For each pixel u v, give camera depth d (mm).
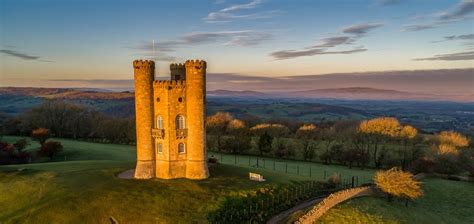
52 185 61875
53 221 50656
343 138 137625
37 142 133750
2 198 59094
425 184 88438
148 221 51906
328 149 131250
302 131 152875
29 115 166375
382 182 71375
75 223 50469
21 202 57031
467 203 77375
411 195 68500
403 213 65375
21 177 66875
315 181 78812
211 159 89688
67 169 74312
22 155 102500
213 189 62594
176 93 67188
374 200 69062
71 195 56594
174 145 67500
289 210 62625
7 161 99875
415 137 126375
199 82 67000
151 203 55906
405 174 71375
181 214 54094
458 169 106062
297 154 131375
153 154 67938
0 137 139000
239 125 157250
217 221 53750
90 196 56469
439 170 104500
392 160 115188
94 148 123500
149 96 67125
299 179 77750
